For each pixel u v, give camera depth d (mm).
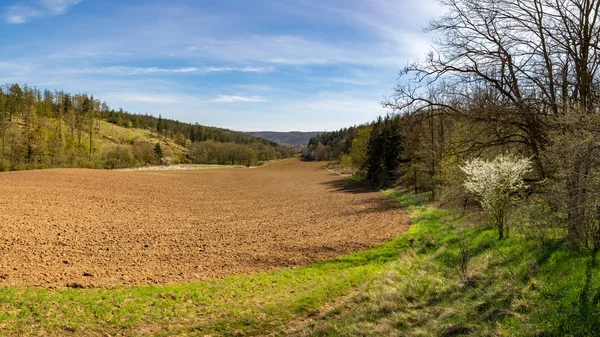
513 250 9578
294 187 49312
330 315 8211
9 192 27266
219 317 8195
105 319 7781
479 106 11266
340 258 13617
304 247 15500
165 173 63594
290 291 10062
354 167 68875
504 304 6793
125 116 145500
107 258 13234
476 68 11766
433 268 10492
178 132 145750
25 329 7000
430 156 27375
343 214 24656
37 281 9922
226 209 28500
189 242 16531
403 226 19172
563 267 7324
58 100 88250
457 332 6258
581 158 6875
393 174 42438
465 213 16750
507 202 11086
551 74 10523
